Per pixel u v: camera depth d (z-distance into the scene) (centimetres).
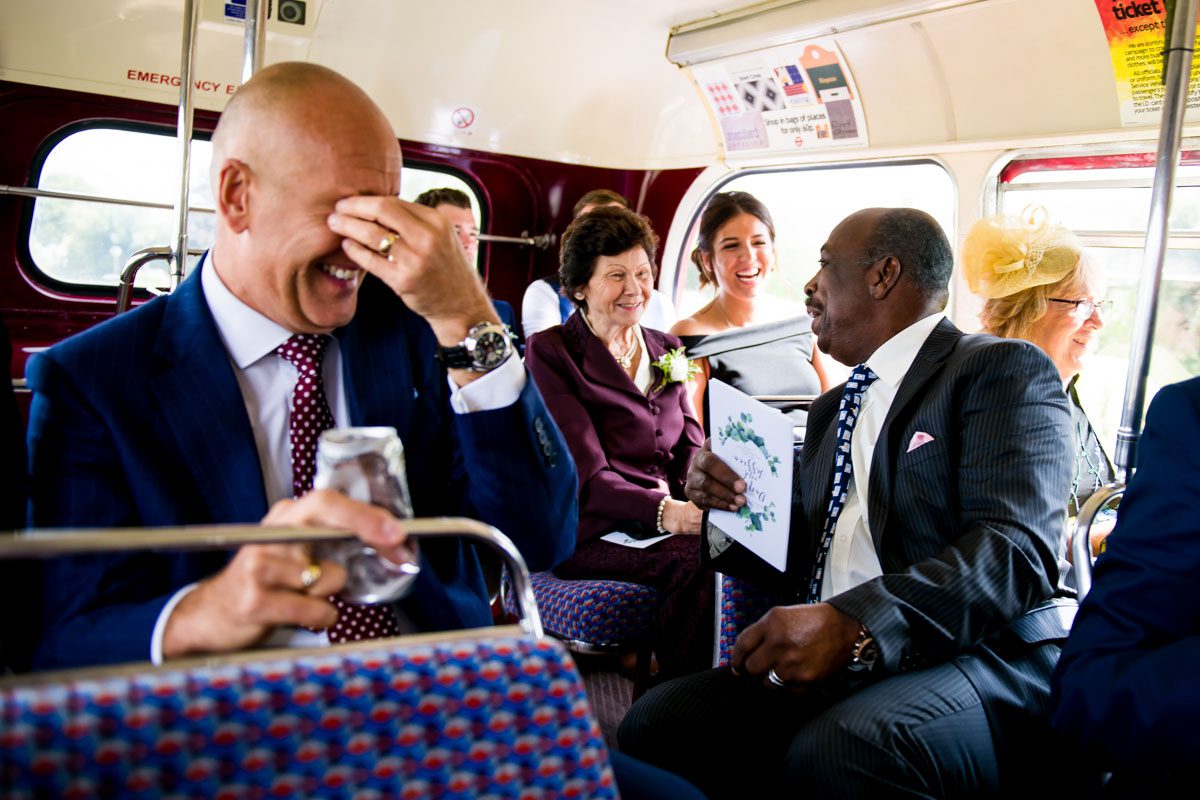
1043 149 407
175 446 163
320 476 125
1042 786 213
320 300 167
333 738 93
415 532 117
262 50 260
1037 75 397
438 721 99
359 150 159
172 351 167
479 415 175
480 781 101
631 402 360
